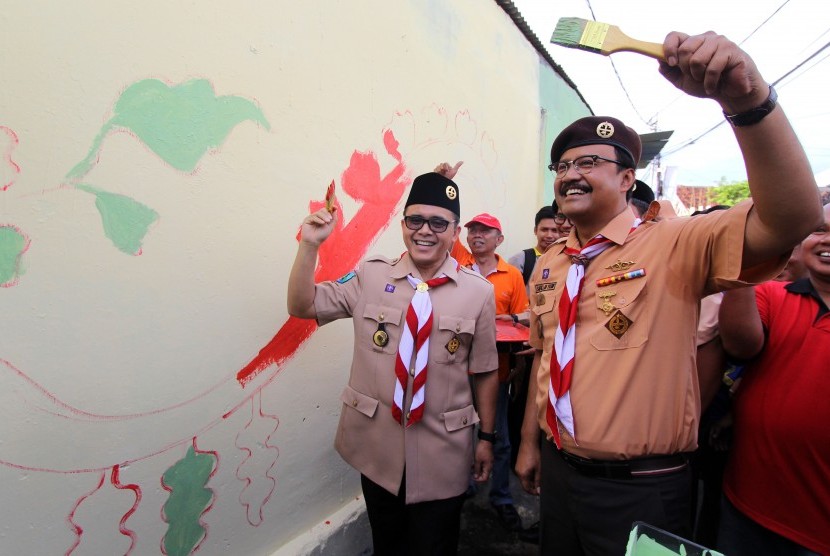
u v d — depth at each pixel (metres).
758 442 1.44
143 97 1.31
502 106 3.79
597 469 1.26
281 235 1.77
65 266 1.18
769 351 1.47
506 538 2.45
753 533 1.46
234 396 1.64
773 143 0.86
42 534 1.19
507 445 2.58
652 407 1.21
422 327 1.56
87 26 1.18
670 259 1.23
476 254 2.82
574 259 1.42
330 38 1.94
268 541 1.83
